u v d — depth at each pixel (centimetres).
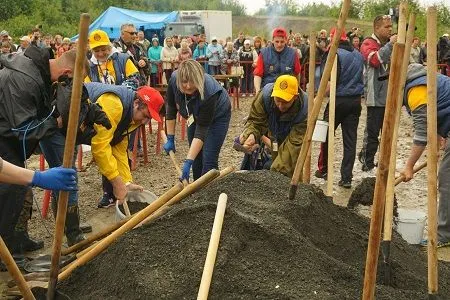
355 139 769
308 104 517
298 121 548
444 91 527
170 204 427
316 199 446
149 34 3100
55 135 505
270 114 556
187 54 1784
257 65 796
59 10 4853
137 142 934
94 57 769
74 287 382
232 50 1909
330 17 5522
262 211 403
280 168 538
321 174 820
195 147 559
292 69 791
